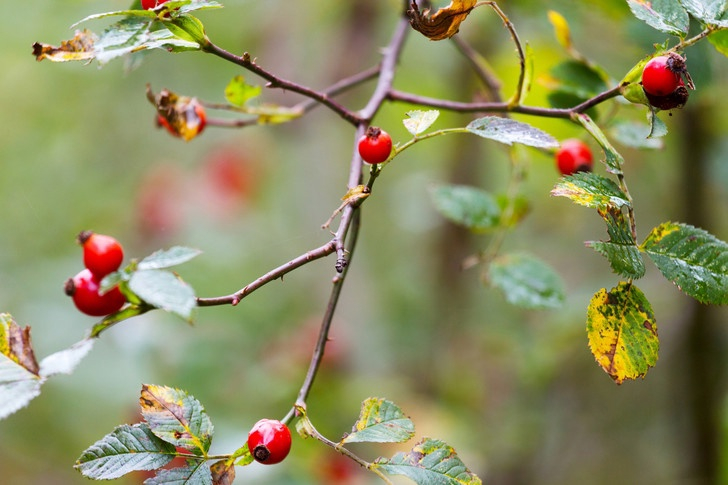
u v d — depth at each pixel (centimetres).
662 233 159
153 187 605
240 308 533
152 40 164
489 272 277
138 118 618
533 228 605
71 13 502
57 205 602
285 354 443
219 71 552
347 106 538
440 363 551
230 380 443
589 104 181
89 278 158
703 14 166
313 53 537
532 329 523
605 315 159
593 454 509
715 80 271
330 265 555
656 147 242
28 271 541
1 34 530
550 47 370
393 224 662
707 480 402
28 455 537
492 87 282
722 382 408
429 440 161
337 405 422
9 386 144
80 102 608
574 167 243
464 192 283
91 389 478
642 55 263
